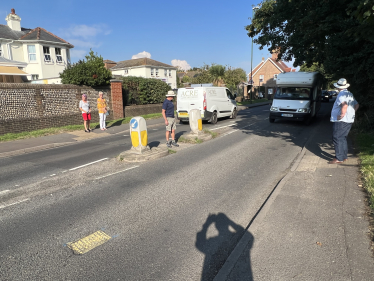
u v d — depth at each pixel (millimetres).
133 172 6207
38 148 8992
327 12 9258
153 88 19625
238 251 3010
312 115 13914
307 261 2795
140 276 2744
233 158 7379
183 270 2842
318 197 4312
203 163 6902
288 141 9633
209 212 4184
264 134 11180
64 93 13133
